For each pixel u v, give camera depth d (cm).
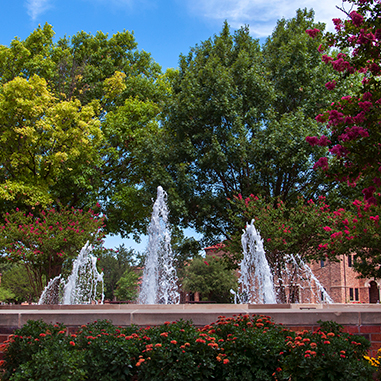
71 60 2202
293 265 1667
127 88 2216
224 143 1636
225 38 1905
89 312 491
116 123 2017
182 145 1653
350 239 1166
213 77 1642
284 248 1369
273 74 1811
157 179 1645
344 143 614
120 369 388
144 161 1800
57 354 387
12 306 665
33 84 1725
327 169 654
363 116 618
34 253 1466
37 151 1786
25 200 1691
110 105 2239
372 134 603
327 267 4181
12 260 1510
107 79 2145
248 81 1662
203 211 1680
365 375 368
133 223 2158
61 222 1535
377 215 1075
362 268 1535
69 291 1467
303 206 1439
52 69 2144
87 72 2198
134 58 2470
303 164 1506
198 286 4203
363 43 637
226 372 385
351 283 4031
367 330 483
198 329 452
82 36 2375
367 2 639
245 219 1617
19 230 1460
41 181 1809
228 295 4334
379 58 653
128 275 4059
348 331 482
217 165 1592
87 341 420
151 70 2503
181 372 373
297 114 1562
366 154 598
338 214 1275
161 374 376
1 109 1648
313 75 1673
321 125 1544
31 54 2158
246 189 1662
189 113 1659
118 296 3988
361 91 647
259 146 1556
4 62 2011
